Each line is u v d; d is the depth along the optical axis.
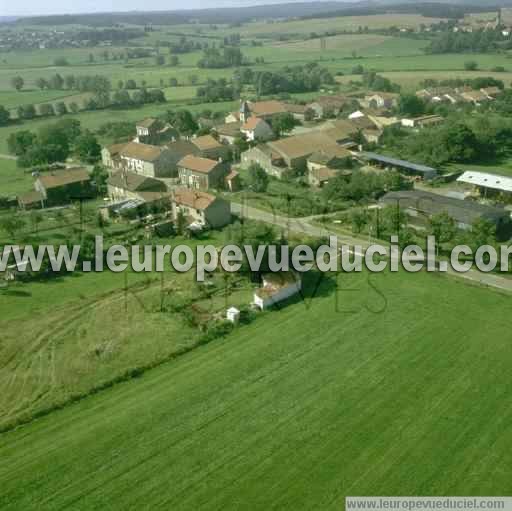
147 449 43.69
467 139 123.12
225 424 46.22
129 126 169.88
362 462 41.97
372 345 56.69
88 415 47.81
